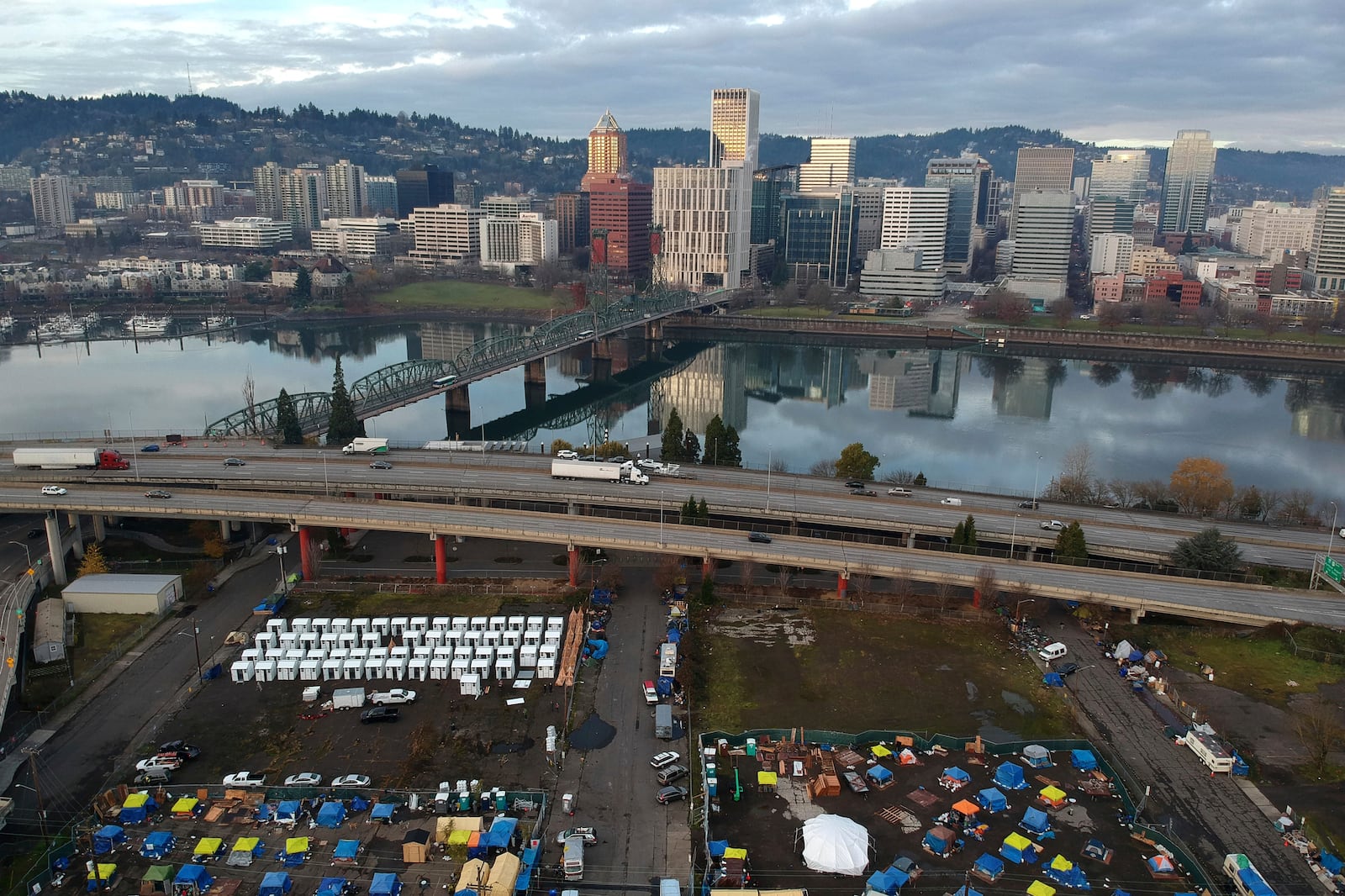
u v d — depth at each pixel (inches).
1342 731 5753.0
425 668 6358.3
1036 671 6520.7
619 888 4456.2
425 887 4426.7
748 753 5487.2
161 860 4606.3
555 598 7465.6
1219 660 6653.5
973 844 4758.9
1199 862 4670.3
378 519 7736.2
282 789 5044.3
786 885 4483.3
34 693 6077.8
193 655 6614.2
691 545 7647.6
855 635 6948.8
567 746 5570.9
